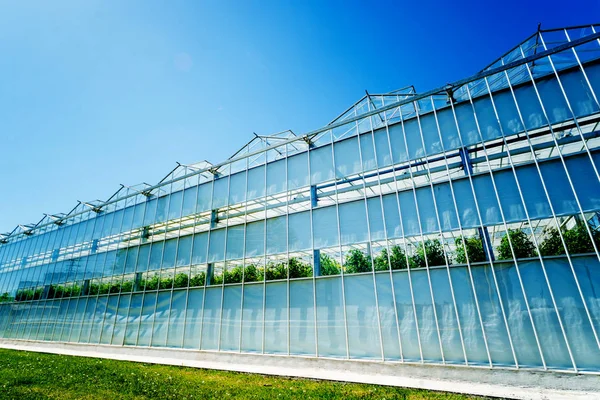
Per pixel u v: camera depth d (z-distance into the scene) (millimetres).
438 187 11344
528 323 8828
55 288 23516
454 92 12195
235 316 14500
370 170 13070
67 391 8414
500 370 8758
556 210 9180
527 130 10344
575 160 9336
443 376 9453
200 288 16125
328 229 13273
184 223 18609
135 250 19906
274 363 12609
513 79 11117
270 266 15195
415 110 12836
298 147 15664
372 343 10984
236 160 17719
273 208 15375
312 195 14305
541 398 7359
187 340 15523
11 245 30484
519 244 9984
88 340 19406
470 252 10883
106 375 10906
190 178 19359
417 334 10273
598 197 8711
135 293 18594
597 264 8352
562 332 8352
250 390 8719
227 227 16453
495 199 10195
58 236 25891
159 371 12203
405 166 12562
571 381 7895
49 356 17250
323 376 10539
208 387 9109
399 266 11750
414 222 11422
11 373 11086
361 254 12969
